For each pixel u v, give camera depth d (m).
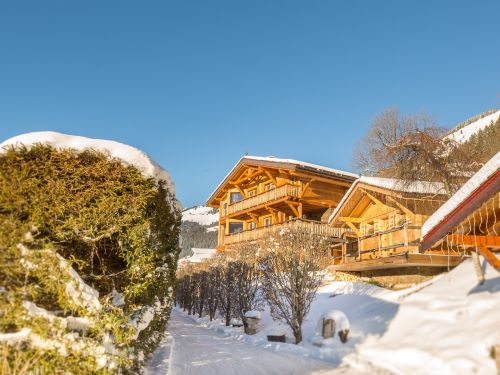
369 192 16.66
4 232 4.98
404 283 14.26
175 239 8.54
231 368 8.11
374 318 10.38
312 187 27.80
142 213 5.87
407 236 13.04
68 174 5.53
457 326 7.64
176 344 11.98
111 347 5.12
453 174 15.98
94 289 5.27
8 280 4.96
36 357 4.73
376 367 7.51
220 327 17.42
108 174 5.72
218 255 25.64
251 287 16.72
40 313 4.88
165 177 6.82
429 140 16.33
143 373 6.73
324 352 9.42
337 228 22.78
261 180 31.48
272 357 9.45
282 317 12.99
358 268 15.32
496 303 7.63
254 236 28.27
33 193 5.24
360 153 39.50
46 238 5.16
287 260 12.59
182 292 34.00
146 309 6.23
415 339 7.96
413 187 14.72
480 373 5.86
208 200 37.84
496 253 9.74
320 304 14.26
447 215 6.56
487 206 6.22
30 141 5.42
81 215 5.44
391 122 35.47
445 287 9.95
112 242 5.89
